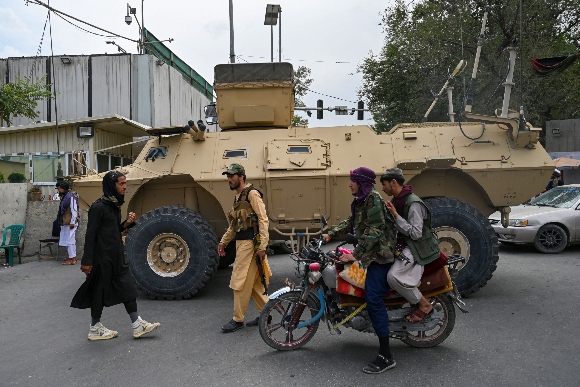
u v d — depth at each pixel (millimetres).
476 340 4629
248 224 5000
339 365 4117
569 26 19641
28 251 10719
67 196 9883
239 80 7766
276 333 4918
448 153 6457
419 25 19188
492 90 16672
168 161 6867
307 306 4488
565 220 9711
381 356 3977
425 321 4262
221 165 6680
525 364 4035
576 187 10570
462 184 6727
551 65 11188
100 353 4566
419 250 4055
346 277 4148
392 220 4047
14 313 6109
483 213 6781
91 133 14070
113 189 4855
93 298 4852
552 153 18797
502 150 6414
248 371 4039
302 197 6484
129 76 18703
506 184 6344
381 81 22422
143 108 18688
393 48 20953
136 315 4938
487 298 6125
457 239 6117
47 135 14297
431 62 18562
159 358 4402
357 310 4207
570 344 4469
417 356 4270
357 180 4102
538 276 7359
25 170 14250
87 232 4719
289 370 4039
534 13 17547
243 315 5098
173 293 6418
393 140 6703
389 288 4094
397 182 4168
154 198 7262
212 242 6438
